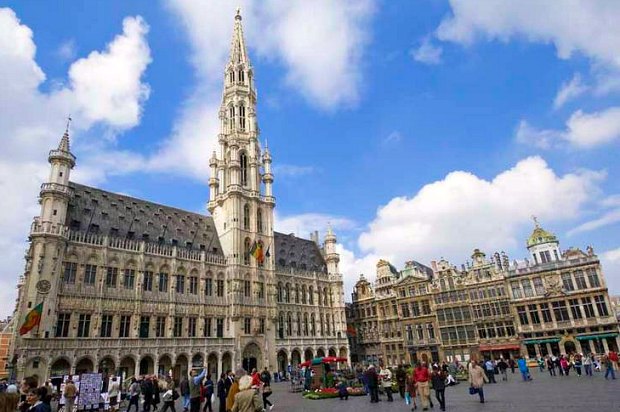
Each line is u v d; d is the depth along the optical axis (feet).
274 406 90.68
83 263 169.99
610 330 200.85
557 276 220.64
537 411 58.34
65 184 172.86
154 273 192.54
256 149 271.28
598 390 79.66
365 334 291.79
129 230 199.00
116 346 167.12
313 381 124.57
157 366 177.58
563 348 210.38
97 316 166.20
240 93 285.02
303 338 249.14
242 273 225.97
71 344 155.22
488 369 121.08
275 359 225.15
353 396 107.86
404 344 264.52
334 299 281.33
